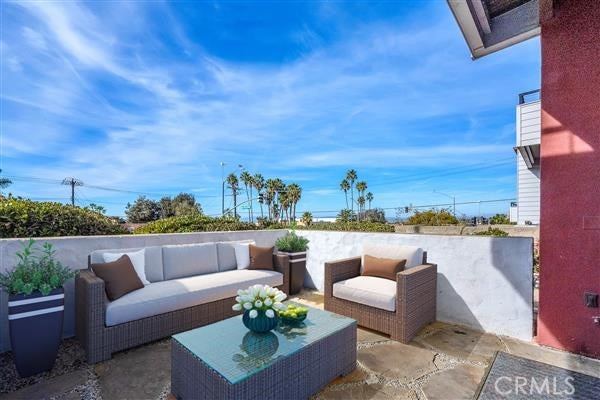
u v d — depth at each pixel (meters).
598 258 2.60
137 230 4.88
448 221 10.87
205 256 3.95
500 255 3.19
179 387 1.99
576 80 2.73
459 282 3.44
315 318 2.46
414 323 3.06
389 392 2.14
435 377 2.33
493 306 3.21
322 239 4.89
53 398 2.06
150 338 2.83
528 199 8.62
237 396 1.58
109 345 2.58
